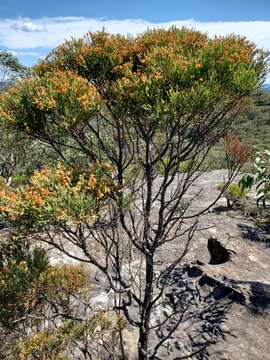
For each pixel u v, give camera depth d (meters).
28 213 3.50
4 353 4.41
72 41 4.56
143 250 4.95
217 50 3.91
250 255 9.26
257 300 6.77
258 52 4.19
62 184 3.72
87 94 3.89
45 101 3.69
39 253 4.84
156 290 7.21
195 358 5.75
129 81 3.76
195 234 10.86
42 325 5.24
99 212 3.99
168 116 3.78
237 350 5.83
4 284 4.49
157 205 11.52
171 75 3.70
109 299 6.68
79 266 5.33
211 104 3.95
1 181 4.97
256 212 12.38
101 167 4.05
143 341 5.22
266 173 11.12
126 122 4.11
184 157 4.34
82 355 5.39
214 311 6.57
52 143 4.12
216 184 15.31
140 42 4.53
